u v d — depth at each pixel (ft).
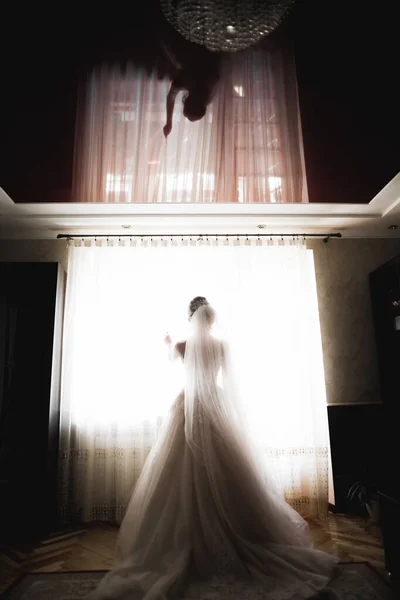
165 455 7.01
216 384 7.64
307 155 7.64
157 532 6.17
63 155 7.58
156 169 8.05
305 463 10.11
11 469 8.69
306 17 4.86
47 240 11.82
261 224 11.16
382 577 6.35
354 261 12.17
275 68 5.68
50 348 9.42
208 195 9.20
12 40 5.13
